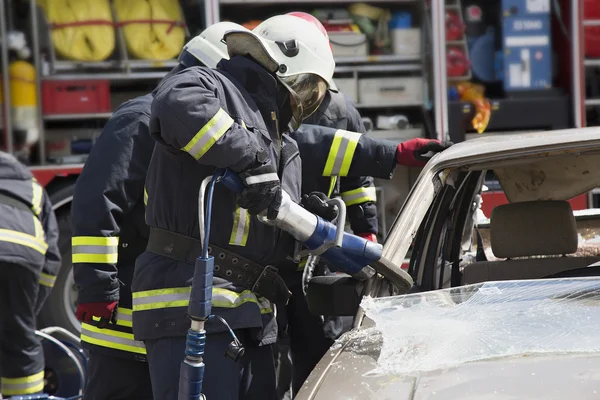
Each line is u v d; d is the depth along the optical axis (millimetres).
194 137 4199
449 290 4762
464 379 3496
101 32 10906
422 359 3766
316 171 6258
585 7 12250
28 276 7824
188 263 4766
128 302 6211
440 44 11875
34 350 8008
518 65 12109
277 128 4855
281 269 6566
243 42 4836
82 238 5930
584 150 5254
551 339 3832
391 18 11906
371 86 11906
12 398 6797
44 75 10859
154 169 4887
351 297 4543
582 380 3363
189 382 4148
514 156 5277
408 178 11125
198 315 4152
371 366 3785
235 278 4797
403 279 4625
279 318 6348
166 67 11133
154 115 4293
